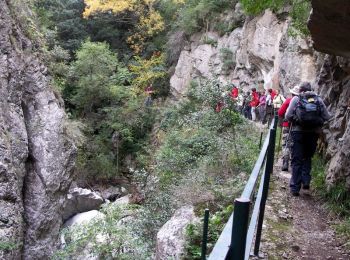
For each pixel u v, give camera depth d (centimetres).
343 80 791
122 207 1009
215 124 1046
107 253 897
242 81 2403
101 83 2464
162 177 1154
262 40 2144
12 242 1127
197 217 643
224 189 719
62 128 1530
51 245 1428
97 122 2541
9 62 1334
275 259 458
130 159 2495
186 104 1992
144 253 884
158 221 959
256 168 283
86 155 2372
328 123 805
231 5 2752
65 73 2436
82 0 3247
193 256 520
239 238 158
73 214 1992
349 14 427
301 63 1609
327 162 775
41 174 1416
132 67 2925
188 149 1159
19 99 1368
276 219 570
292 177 668
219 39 2764
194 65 2847
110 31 3262
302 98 647
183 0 3086
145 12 3259
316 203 641
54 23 2862
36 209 1380
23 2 1656
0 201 1159
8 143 1234
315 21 470
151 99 2895
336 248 496
